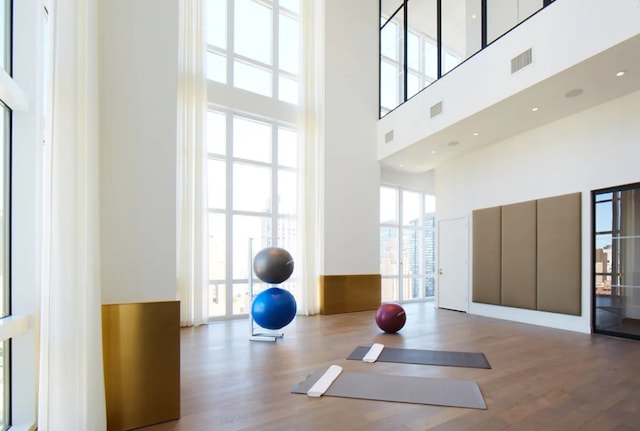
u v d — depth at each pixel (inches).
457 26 242.2
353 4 314.8
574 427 96.2
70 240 81.6
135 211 98.0
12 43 99.8
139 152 99.5
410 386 125.6
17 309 96.8
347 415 103.2
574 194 219.8
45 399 79.0
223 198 258.2
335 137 297.1
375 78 323.3
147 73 102.1
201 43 241.1
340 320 257.3
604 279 207.3
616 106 201.0
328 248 287.7
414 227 381.7
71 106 83.3
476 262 286.2
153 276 99.4
